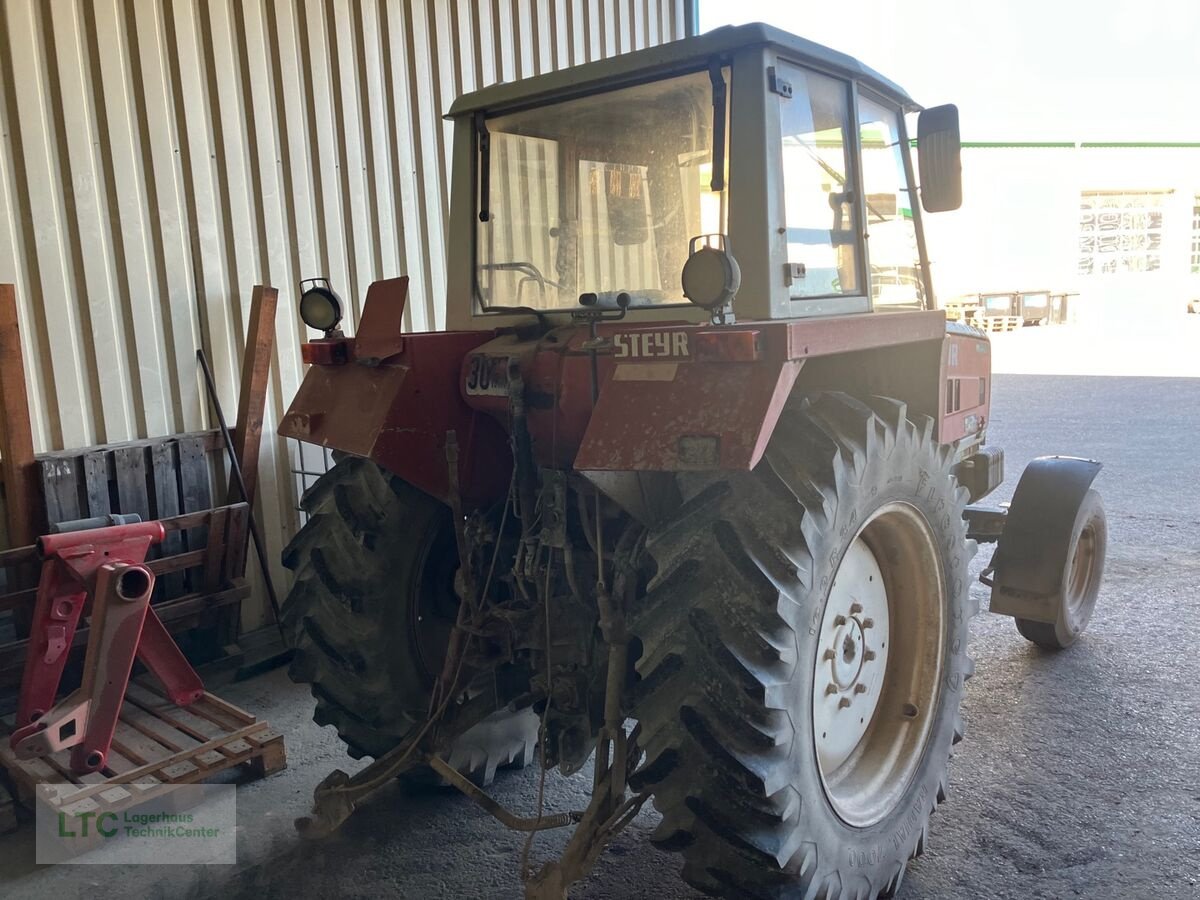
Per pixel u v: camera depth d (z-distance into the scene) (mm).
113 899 2686
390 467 2490
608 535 2596
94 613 2945
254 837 2961
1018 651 4145
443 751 2867
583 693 2527
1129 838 2740
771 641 2020
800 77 2502
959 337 3744
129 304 4145
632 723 3484
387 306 2609
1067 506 3900
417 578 2904
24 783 3102
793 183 2453
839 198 2699
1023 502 3992
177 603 4102
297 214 4762
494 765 3188
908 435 2494
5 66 3734
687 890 2602
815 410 2363
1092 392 12047
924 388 3035
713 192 2424
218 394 4477
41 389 3902
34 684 3166
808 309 2508
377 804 3145
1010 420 10172
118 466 4008
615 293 2695
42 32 3834
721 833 2088
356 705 2883
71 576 3152
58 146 3902
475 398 2582
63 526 3172
